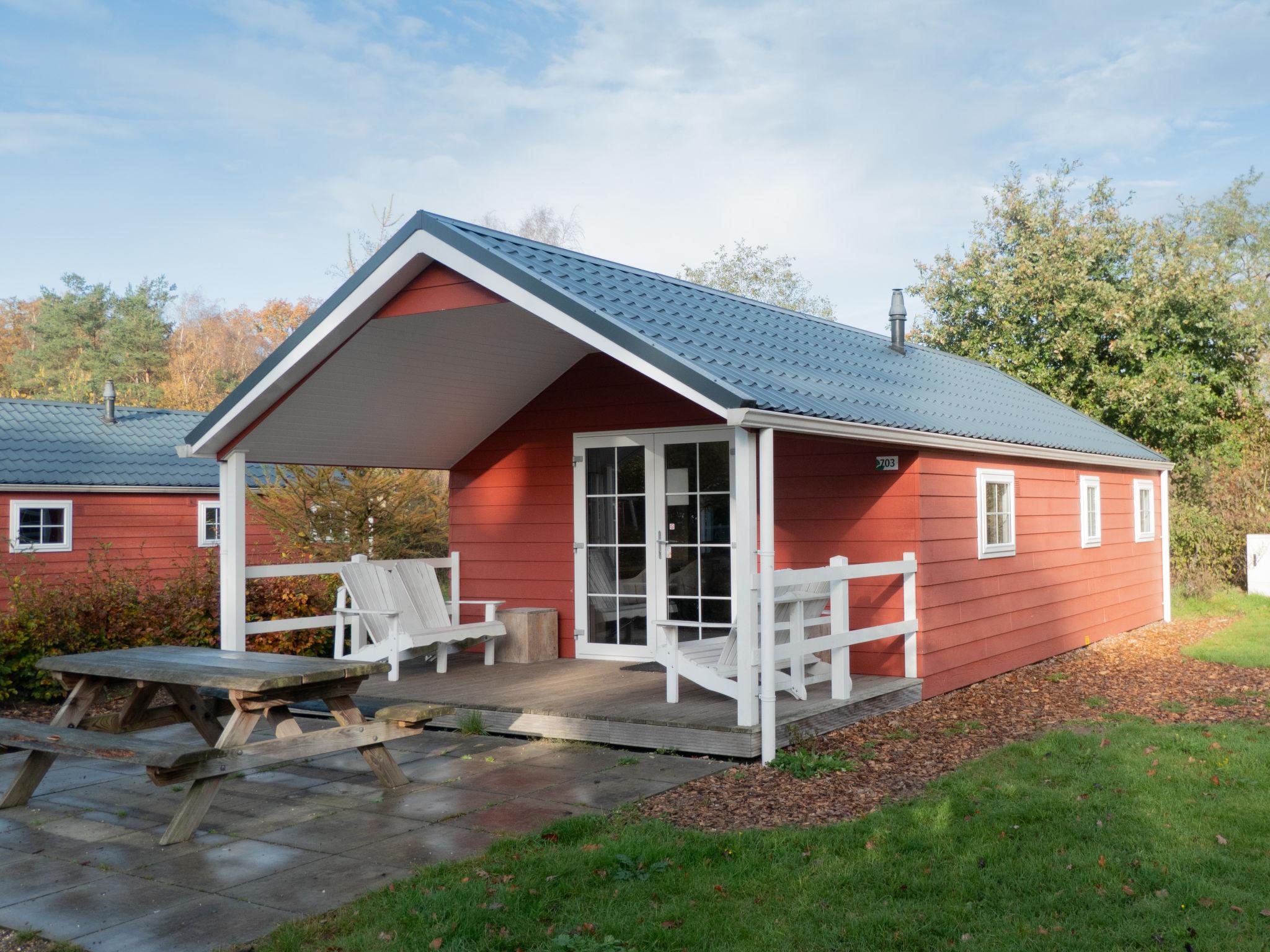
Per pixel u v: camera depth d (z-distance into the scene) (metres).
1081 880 4.59
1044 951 3.94
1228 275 24.19
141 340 46.47
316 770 6.95
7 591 16.56
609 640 10.45
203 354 47.12
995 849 4.97
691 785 6.36
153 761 5.16
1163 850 4.93
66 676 6.75
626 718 7.39
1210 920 4.17
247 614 11.84
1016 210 24.81
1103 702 8.98
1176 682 10.04
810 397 7.49
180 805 6.18
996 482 10.63
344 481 16.27
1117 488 14.49
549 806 5.92
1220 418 22.05
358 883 4.73
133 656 6.62
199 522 19.69
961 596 9.79
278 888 4.70
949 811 5.59
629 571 10.34
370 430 9.89
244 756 5.54
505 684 9.03
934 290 25.27
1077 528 12.91
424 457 11.00
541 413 10.88
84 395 40.50
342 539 15.24
